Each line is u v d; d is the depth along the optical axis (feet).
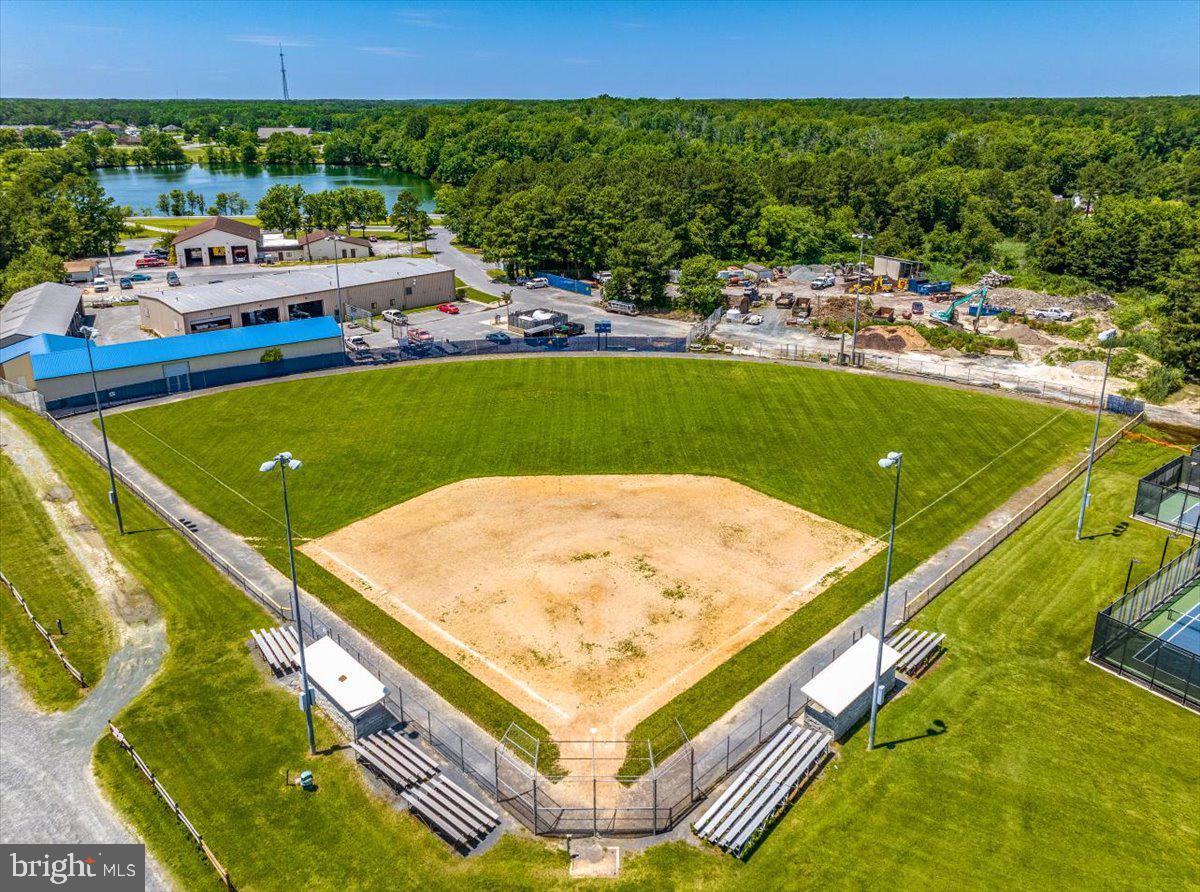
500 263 451.53
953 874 93.56
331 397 250.57
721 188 501.56
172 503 183.52
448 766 110.73
